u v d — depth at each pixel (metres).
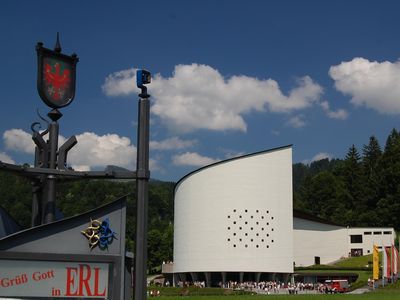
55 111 11.70
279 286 91.50
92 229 10.77
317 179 161.38
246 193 103.06
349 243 126.44
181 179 109.31
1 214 12.40
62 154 11.52
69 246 10.66
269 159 105.25
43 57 11.48
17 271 10.30
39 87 11.40
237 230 101.94
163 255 143.75
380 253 118.06
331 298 54.75
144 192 10.55
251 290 85.81
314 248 126.19
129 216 129.62
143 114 10.68
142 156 10.61
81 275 10.62
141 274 10.21
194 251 103.81
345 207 157.88
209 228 102.81
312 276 103.88
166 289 84.12
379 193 151.12
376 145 172.88
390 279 76.69
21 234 10.39
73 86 11.92
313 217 126.56
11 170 10.62
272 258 102.19
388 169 147.25
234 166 103.56
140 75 10.66
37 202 12.38
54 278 10.48
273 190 104.56
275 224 103.62
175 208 111.38
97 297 10.64
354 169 165.00
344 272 103.81
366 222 144.38
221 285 98.06
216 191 103.38
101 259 10.74
